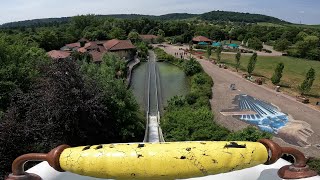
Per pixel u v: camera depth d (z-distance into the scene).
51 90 22.59
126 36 132.88
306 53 98.50
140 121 33.81
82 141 24.62
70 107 22.44
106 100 27.98
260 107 42.78
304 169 6.15
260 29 159.38
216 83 57.41
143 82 64.44
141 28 163.25
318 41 112.75
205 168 5.57
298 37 134.38
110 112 28.14
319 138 32.88
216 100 46.28
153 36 146.00
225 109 42.00
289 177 6.14
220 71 69.62
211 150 5.65
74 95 22.88
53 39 97.94
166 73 73.94
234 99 46.72
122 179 5.76
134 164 5.53
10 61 31.34
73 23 153.75
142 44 108.38
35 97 23.94
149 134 34.00
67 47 99.06
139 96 53.09
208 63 82.06
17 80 27.86
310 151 29.92
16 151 18.88
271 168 6.61
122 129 28.81
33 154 5.99
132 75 71.25
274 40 148.62
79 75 24.23
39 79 26.17
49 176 6.41
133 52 92.00
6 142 18.41
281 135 33.47
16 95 24.25
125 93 31.59
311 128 35.41
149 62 90.75
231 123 36.78
